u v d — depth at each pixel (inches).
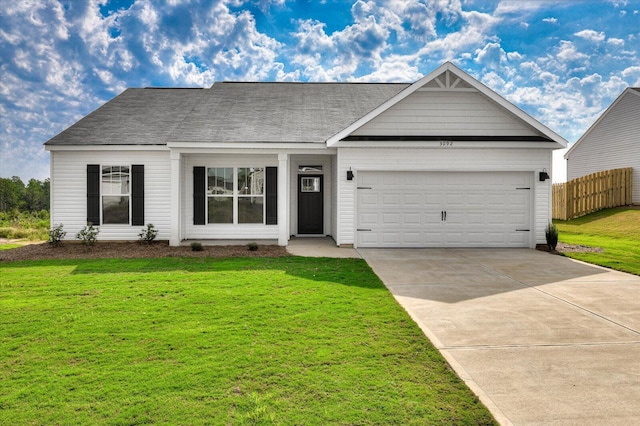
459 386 155.4
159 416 133.4
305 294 287.4
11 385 155.4
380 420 131.7
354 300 272.7
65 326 220.5
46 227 798.5
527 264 416.8
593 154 1117.7
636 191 952.3
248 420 130.9
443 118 522.9
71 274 357.4
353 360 177.5
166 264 405.4
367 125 522.9
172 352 185.3
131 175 561.0
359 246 522.9
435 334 214.5
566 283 335.3
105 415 134.3
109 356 181.3
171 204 529.3
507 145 514.9
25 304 263.0
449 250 505.7
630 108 979.9
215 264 404.5
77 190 561.0
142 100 673.6
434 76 511.5
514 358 184.2
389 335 208.2
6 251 496.7
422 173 524.1
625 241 596.4
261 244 550.6
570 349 195.3
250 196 594.6
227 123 572.4
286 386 153.8
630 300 284.8
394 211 524.4
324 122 587.2
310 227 631.2
